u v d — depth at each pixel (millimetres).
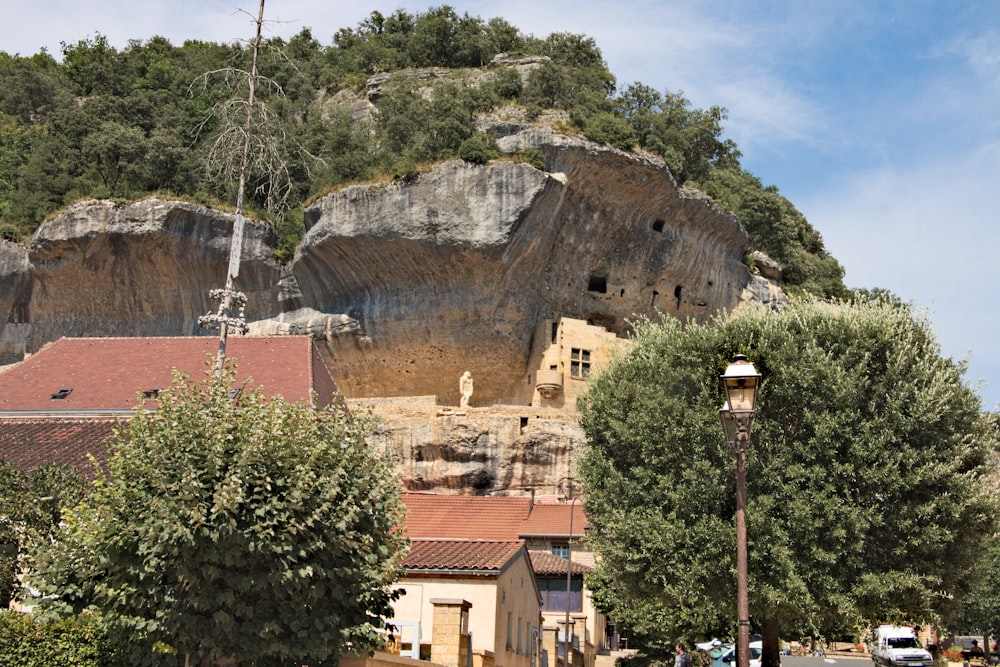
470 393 54469
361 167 56531
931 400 23297
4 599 18438
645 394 25141
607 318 58406
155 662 16234
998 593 45500
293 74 75438
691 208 58062
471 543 26453
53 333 57688
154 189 58406
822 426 23125
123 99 68562
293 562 15523
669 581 23797
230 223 55531
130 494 15562
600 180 54781
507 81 63750
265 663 16531
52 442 26047
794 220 83812
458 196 52406
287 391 31516
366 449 17109
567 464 51406
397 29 88125
